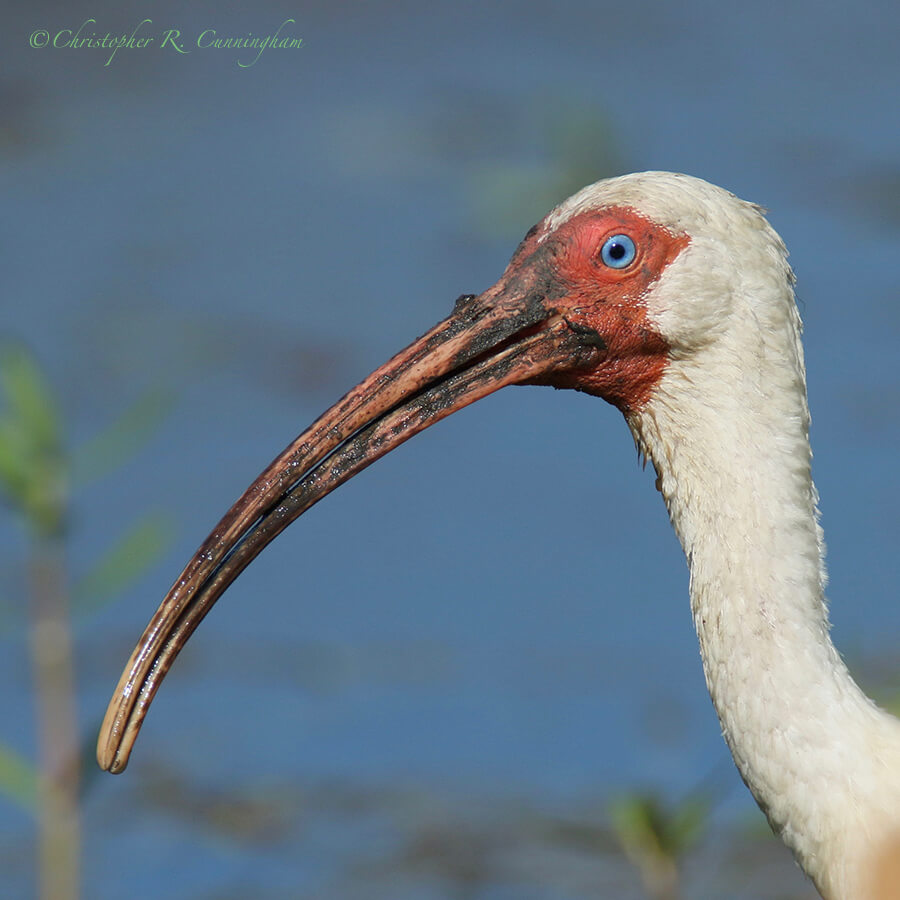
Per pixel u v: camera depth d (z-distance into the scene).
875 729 6.73
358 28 26.06
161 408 15.49
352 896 10.16
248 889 10.16
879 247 19.16
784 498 6.88
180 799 11.34
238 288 18.47
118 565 9.52
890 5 27.66
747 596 6.83
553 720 12.03
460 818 10.96
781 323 6.97
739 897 10.20
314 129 22.84
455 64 24.92
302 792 11.33
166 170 21.53
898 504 14.34
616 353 7.14
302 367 16.78
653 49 25.80
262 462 15.05
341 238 19.77
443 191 20.94
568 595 13.61
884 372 16.41
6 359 9.47
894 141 22.30
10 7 24.69
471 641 13.05
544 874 10.45
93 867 10.52
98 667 12.27
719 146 22.14
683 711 12.24
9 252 19.17
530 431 16.14
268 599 13.64
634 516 14.67
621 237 7.08
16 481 9.23
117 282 18.53
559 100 22.77
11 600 12.34
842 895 6.66
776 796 6.79
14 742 11.32
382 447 7.32
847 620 12.84
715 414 7.00
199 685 12.55
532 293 7.23
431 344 7.32
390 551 14.24
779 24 27.00
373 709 12.24
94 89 23.52
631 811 8.57
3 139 22.12
